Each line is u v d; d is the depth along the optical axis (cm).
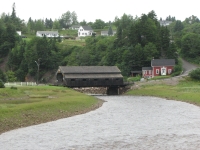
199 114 6088
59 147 3738
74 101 7288
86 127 4844
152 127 4822
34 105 6006
